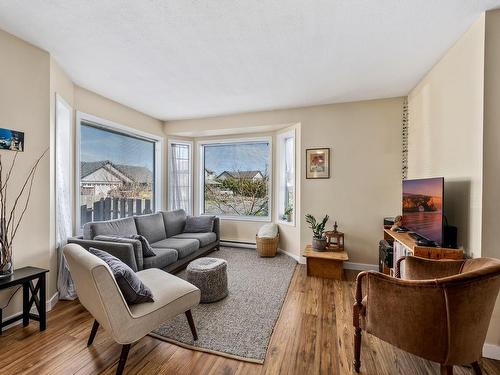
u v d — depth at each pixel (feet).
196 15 5.99
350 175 12.12
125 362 5.07
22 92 7.11
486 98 5.79
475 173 6.13
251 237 15.75
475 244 6.11
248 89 10.65
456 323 4.27
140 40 7.07
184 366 5.51
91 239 9.47
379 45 7.30
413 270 6.15
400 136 11.44
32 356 5.78
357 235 12.03
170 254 10.34
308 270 10.96
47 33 6.77
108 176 12.35
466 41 6.56
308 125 12.82
